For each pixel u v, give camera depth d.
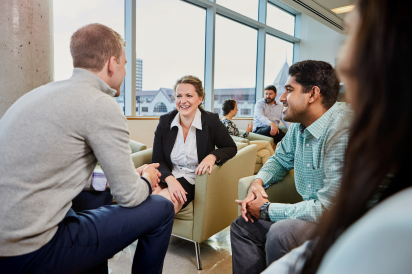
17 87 1.55
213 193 1.69
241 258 1.22
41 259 0.83
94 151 0.93
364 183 0.22
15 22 1.52
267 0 5.95
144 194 1.09
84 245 0.92
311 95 1.17
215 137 1.88
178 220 1.71
